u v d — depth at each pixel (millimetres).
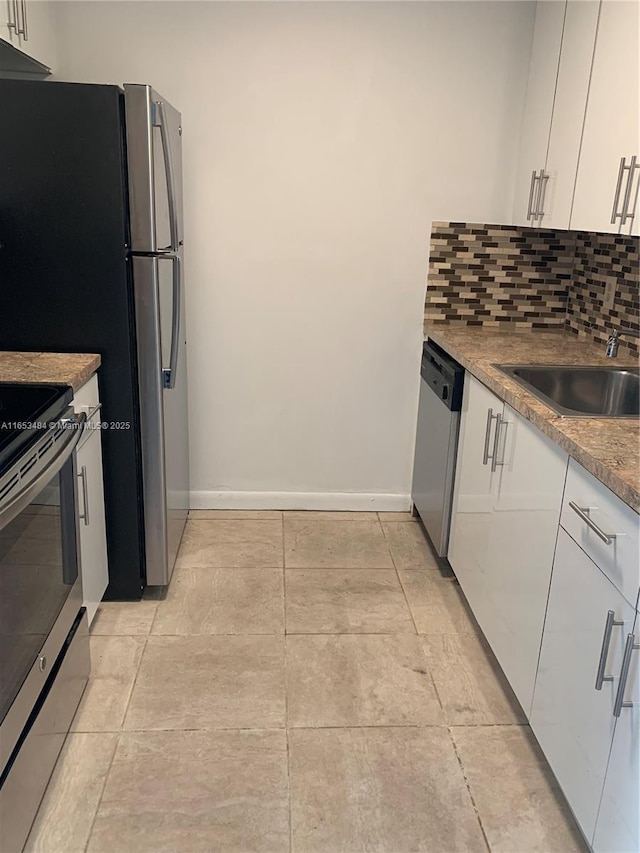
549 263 3109
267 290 3105
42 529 1657
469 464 2496
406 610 2602
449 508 2756
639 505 1296
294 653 2326
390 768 1861
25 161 2117
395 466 3389
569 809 1757
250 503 3404
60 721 1825
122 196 2156
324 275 3102
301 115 2908
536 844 1653
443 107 2916
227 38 2811
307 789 1782
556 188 2488
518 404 1961
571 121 2367
